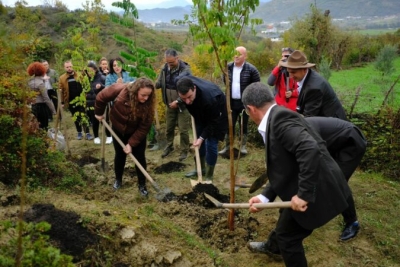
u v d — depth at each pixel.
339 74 19.92
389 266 4.03
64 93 8.18
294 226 3.33
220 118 5.24
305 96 4.54
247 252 4.10
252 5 3.63
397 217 4.93
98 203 4.65
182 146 6.97
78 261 3.38
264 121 3.23
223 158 7.01
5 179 4.74
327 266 3.98
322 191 3.11
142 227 3.89
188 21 3.76
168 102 6.87
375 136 6.52
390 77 17.52
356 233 4.36
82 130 9.44
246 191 5.56
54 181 5.09
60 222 3.61
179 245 3.91
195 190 5.16
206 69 11.48
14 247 2.39
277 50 20.17
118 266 3.50
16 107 4.90
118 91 5.09
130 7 7.50
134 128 5.05
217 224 4.40
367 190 5.66
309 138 2.93
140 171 5.21
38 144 5.05
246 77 6.51
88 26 9.45
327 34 20.67
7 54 2.07
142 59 7.70
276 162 3.17
